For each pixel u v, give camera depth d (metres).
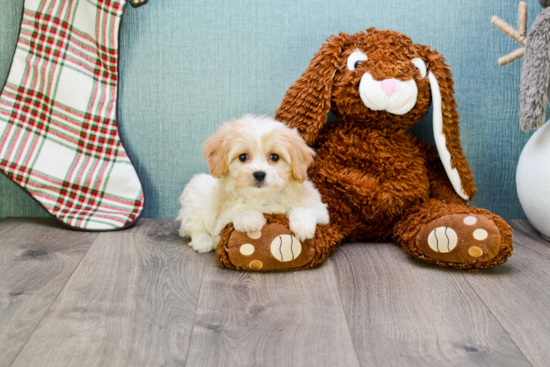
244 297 1.08
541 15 1.27
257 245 1.19
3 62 1.54
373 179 1.36
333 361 0.85
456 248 1.20
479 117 1.57
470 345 0.90
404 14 1.52
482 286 1.14
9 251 1.32
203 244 1.33
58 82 1.48
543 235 1.46
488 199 1.62
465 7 1.52
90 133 1.52
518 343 0.91
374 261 1.29
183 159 1.60
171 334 0.93
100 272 1.19
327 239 1.25
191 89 1.56
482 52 1.54
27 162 1.48
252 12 1.52
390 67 1.29
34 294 1.07
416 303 1.06
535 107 1.28
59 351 0.87
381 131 1.40
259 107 1.58
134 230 1.50
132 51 1.54
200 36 1.53
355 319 0.99
